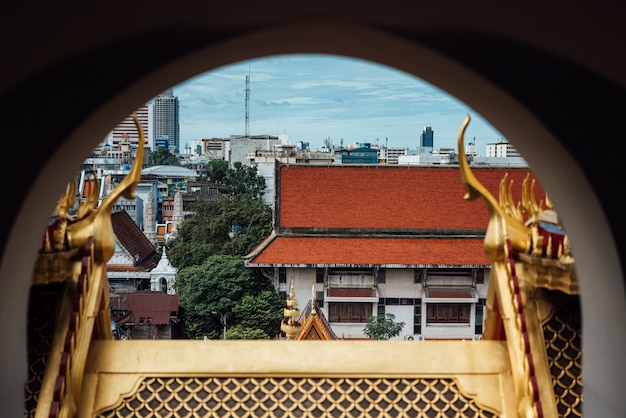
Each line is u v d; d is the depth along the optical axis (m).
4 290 9.65
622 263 9.96
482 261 74.75
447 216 77.56
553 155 10.33
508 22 8.84
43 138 9.24
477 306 75.56
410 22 9.05
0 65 8.49
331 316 75.31
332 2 8.58
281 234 76.81
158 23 8.80
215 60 9.92
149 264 104.88
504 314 14.77
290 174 79.56
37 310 14.59
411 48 9.60
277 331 75.50
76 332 14.35
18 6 7.80
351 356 15.62
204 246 100.50
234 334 72.31
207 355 15.54
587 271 11.18
